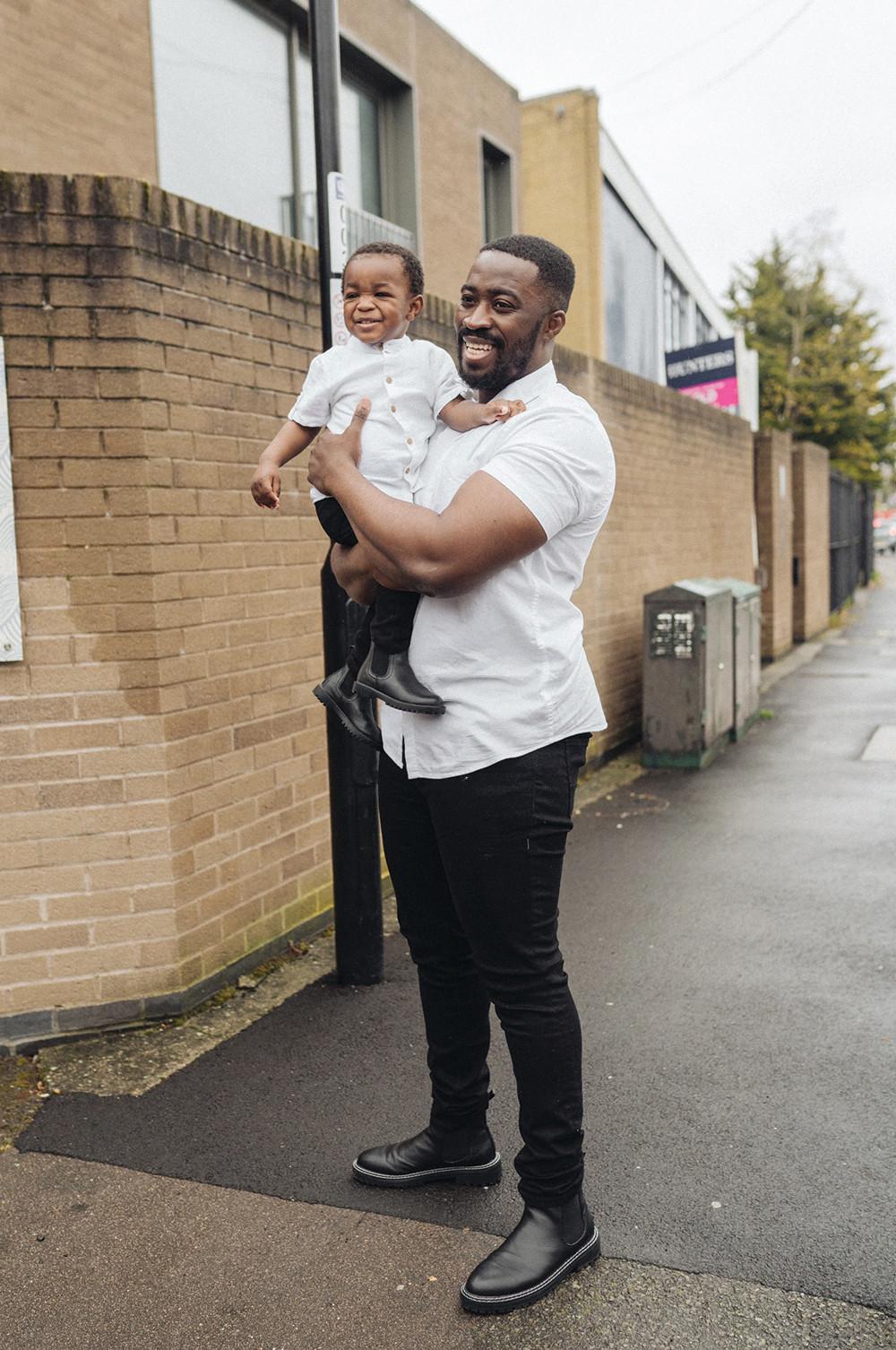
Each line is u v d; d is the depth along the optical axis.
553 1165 2.36
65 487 3.49
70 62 5.98
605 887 5.29
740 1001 3.90
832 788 7.28
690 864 5.63
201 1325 2.31
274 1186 2.80
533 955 2.32
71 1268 2.49
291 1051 3.56
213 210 3.86
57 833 3.58
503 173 12.20
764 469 14.21
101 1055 3.55
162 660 3.65
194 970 3.85
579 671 2.35
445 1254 2.52
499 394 2.32
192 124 7.12
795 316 40.19
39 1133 3.08
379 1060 3.49
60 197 3.38
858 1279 2.40
